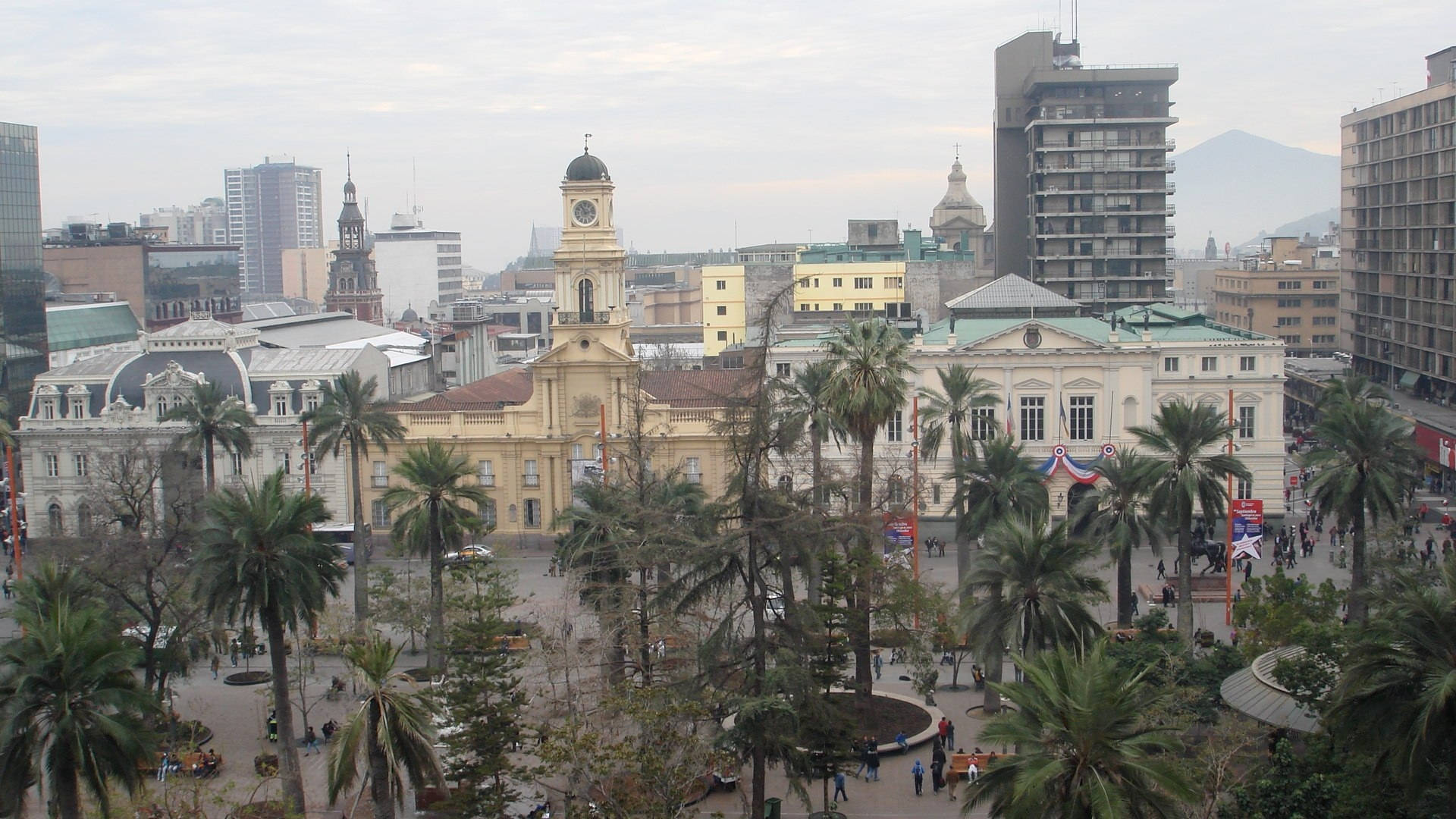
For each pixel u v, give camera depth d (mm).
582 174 142625
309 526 75250
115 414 147500
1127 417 145125
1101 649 51562
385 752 61844
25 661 60781
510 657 88062
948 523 147250
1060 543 72812
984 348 145375
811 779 69750
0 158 194875
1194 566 129250
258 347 160750
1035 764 47906
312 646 95312
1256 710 69562
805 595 106000
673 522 74938
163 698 88375
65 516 148500
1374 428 93312
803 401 98812
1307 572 123062
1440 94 197750
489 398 151875
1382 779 56438
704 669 69938
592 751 61688
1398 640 54594
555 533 143750
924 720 88062
